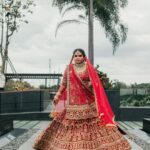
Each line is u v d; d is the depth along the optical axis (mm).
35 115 21266
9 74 36281
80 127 7457
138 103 25016
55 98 7824
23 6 37781
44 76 41406
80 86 7578
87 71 7621
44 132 7660
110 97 21469
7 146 11055
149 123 14312
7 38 37281
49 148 7570
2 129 13180
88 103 7559
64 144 7418
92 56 35656
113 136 7410
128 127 17547
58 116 7625
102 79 22500
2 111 22281
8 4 37250
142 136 13539
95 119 7508
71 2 36625
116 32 37531
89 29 35562
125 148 7445
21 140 12242
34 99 22672
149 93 25438
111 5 36969
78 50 7680
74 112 7508
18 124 18719
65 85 7777
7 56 36750
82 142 7375
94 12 37250
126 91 25609
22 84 28234
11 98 22672
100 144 7387
